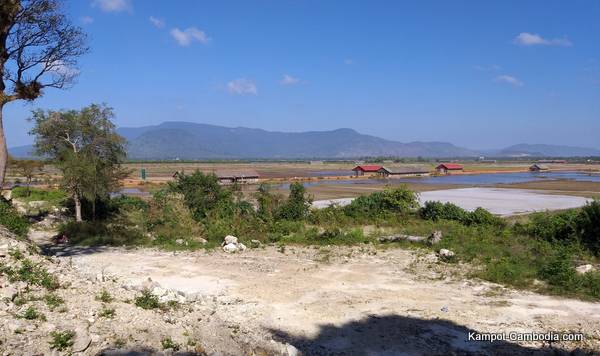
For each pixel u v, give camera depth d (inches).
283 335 388.8
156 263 671.1
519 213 1614.2
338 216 1136.8
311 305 468.1
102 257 717.3
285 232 930.7
